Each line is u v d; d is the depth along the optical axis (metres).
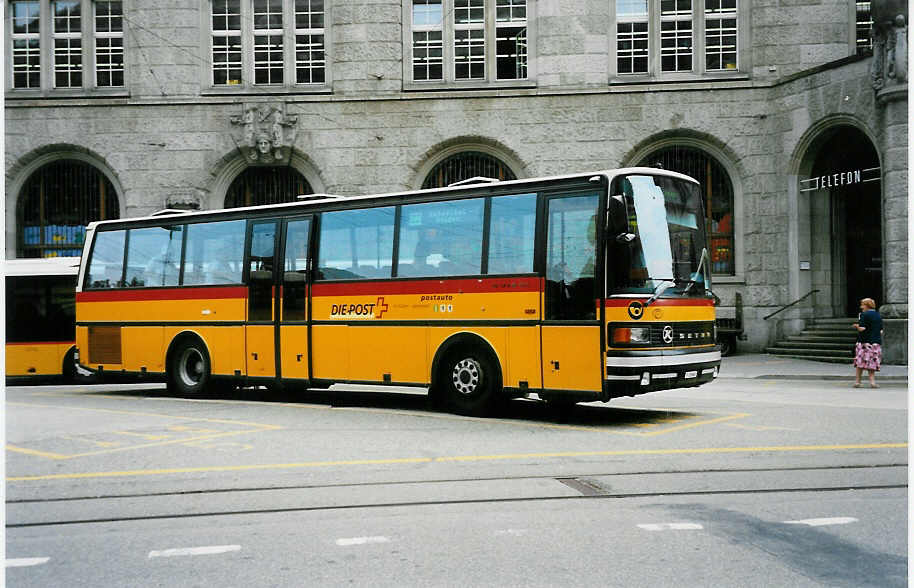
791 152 23.19
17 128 24.91
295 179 25.25
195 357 15.53
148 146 24.83
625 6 24.62
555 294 11.41
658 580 5.02
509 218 11.94
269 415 12.59
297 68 25.11
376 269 13.21
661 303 11.03
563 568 5.25
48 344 20.17
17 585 5.08
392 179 24.64
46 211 25.25
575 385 11.17
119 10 25.33
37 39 25.45
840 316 23.55
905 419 11.58
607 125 24.28
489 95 24.42
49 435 10.69
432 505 6.95
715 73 24.22
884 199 20.56
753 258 23.81
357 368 13.32
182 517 6.68
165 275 15.88
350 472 8.27
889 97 20.09
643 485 7.60
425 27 24.97
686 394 15.57
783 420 11.58
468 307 12.18
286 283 14.23
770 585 4.93
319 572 5.23
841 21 23.50
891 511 6.61
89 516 6.73
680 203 11.81
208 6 25.06
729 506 6.80
